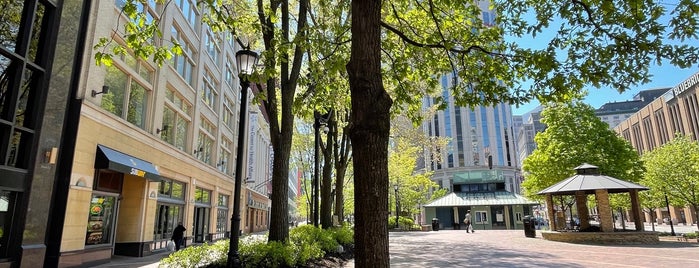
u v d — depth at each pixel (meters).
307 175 55.06
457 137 73.38
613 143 25.97
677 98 63.72
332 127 19.98
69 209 12.88
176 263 8.84
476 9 8.27
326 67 8.80
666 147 29.09
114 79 15.70
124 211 17.77
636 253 14.16
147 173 16.73
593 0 6.37
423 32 9.04
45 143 11.66
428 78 9.21
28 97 11.41
